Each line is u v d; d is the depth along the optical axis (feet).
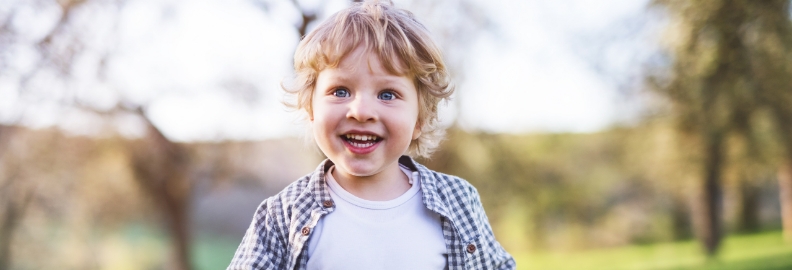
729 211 48.26
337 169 4.78
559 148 34.17
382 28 4.54
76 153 30.42
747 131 31.99
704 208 38.83
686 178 35.70
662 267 38.06
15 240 30.76
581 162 35.47
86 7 26.50
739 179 35.32
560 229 37.09
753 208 48.34
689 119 31.73
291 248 4.57
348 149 4.36
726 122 31.04
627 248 41.42
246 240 4.75
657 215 40.57
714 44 29.91
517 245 36.50
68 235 32.42
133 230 34.58
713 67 29.96
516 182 31.50
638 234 41.34
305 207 4.64
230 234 40.78
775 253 39.40
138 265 35.04
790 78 29.66
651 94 32.60
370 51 4.42
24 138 29.43
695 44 30.12
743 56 29.53
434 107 5.20
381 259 4.46
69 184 31.01
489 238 5.33
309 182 4.78
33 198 30.42
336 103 4.39
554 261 40.40
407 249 4.55
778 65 29.48
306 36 4.91
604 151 35.88
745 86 30.27
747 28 29.32
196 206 38.34
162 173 32.35
